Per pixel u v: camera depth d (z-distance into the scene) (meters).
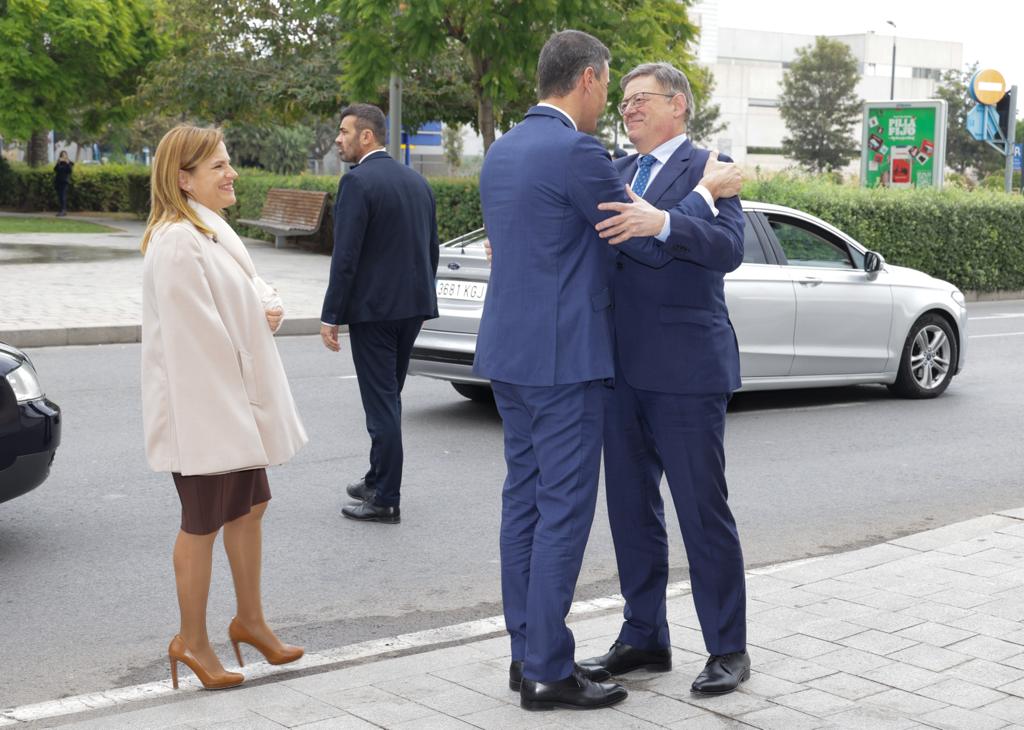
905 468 7.89
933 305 10.48
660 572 4.08
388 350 6.28
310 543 6.02
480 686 3.93
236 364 3.95
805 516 6.70
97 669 4.40
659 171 3.98
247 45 29.67
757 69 97.88
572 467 3.78
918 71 118.00
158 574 5.50
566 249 3.74
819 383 9.89
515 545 3.95
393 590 5.36
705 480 3.92
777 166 96.06
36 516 6.40
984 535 5.75
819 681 3.95
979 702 3.77
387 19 16.86
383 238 6.10
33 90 35.75
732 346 4.00
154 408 3.93
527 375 3.76
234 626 4.32
